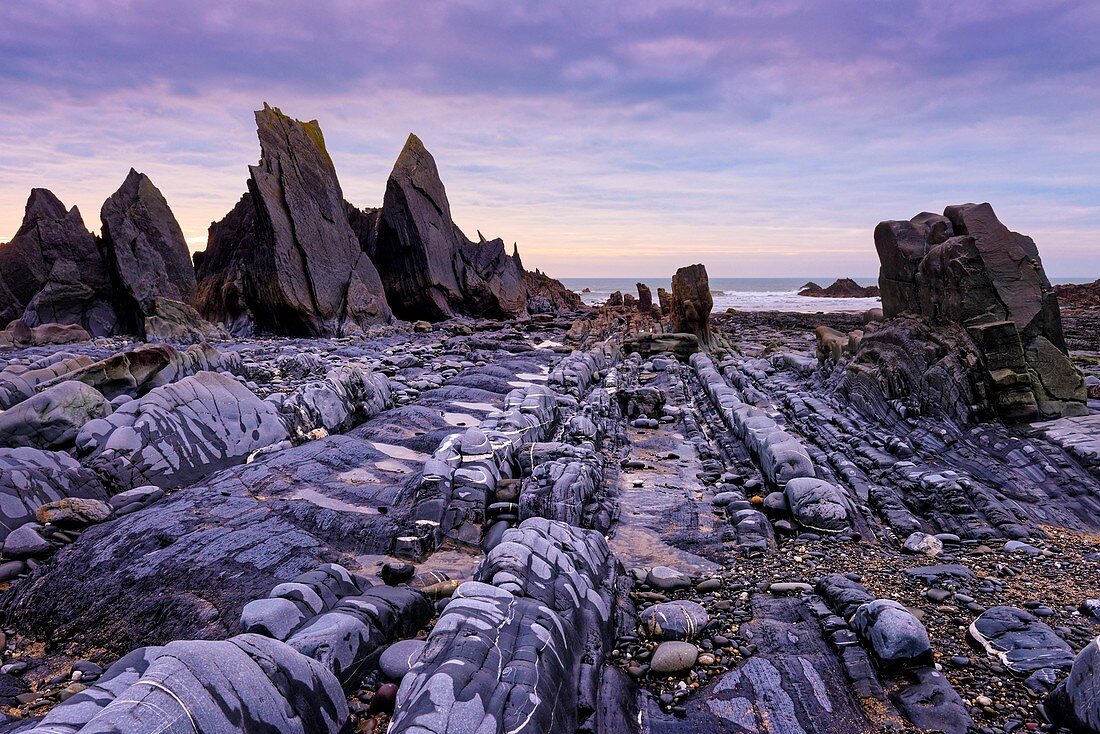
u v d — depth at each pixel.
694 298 21.09
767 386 14.72
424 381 14.15
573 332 25.78
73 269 23.72
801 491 6.85
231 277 28.19
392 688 3.75
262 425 8.84
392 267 35.41
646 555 6.12
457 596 3.88
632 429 11.47
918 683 3.81
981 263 9.77
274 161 26.67
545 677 3.37
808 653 4.16
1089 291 47.91
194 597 4.82
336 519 6.27
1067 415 9.12
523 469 7.86
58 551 5.75
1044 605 4.82
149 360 10.48
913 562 5.80
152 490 7.07
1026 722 3.50
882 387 10.02
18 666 4.39
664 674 4.12
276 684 3.12
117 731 2.49
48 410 7.66
